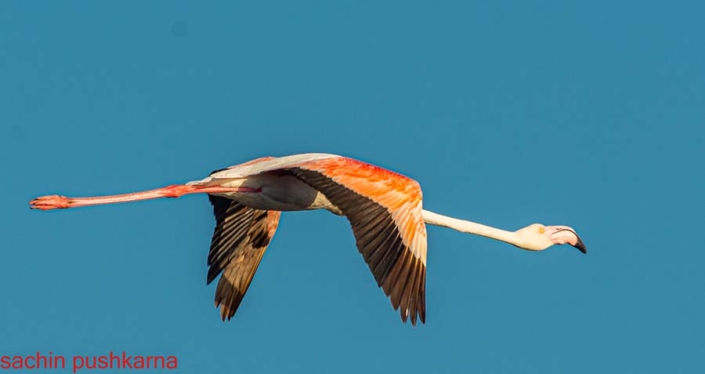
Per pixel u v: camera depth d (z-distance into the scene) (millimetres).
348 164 15320
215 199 18094
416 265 14836
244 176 16297
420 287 14781
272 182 16766
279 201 16906
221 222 18156
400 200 15039
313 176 15414
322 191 15266
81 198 16234
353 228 14828
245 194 16891
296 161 15984
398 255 14766
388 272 14617
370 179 15133
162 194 16531
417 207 15078
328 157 15703
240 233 18375
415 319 14586
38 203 16047
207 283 18359
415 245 14922
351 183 15133
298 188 16766
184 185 16734
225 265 18422
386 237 14812
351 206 14984
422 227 15039
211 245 18219
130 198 16391
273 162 16406
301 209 17125
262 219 18359
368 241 14727
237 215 18203
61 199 16125
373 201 14969
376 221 14867
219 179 16688
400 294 14570
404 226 14922
